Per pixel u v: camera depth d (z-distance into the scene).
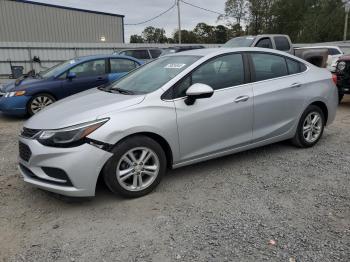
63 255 3.04
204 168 4.91
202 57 4.59
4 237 3.32
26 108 8.63
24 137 3.93
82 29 36.03
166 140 4.11
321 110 5.73
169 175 4.69
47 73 9.35
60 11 34.69
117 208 3.83
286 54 5.45
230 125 4.62
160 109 4.07
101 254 3.04
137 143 3.91
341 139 6.22
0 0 32.19
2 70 23.52
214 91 4.52
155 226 3.46
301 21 61.78
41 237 3.32
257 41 12.88
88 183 3.68
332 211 3.68
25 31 33.59
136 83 4.69
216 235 3.27
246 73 4.86
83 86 9.22
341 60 9.32
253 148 5.13
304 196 4.03
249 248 3.07
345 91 9.30
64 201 4.01
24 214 3.75
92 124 3.69
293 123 5.36
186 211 3.73
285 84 5.19
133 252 3.06
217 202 3.92
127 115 3.87
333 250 3.02
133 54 17.17
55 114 4.03
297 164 5.01
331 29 58.84
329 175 4.61
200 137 4.39
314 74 5.66
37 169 3.77
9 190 4.32
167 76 4.45
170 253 3.03
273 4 61.22
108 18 37.28
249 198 4.00
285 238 3.21
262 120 4.95
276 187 4.27
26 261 2.97
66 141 3.62
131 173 3.95
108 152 3.73
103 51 26.08
